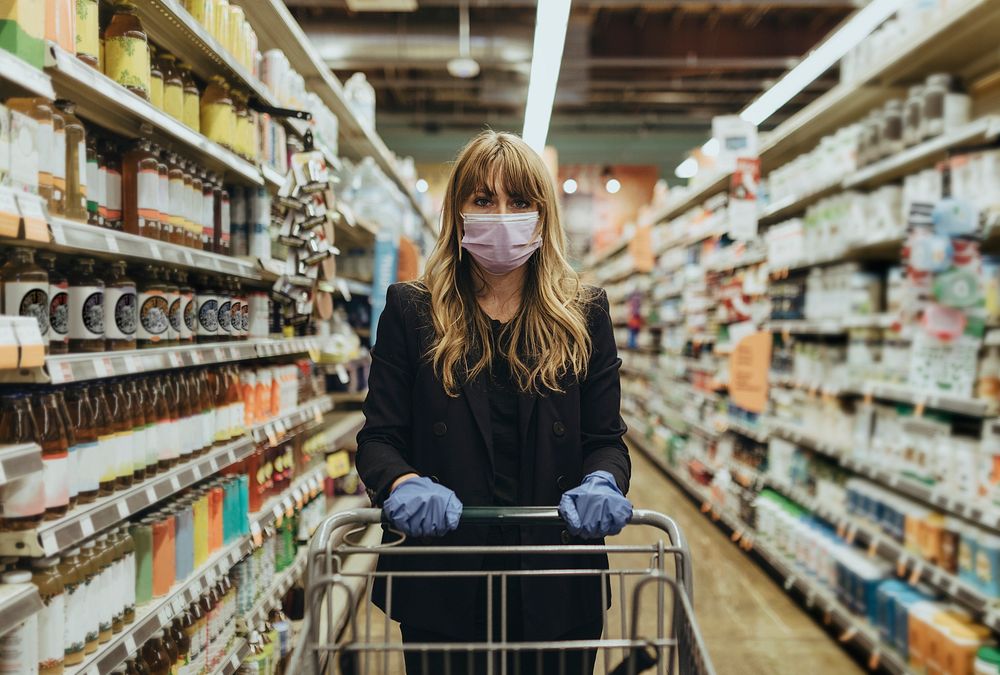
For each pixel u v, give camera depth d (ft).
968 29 9.53
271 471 10.46
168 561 7.09
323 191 10.34
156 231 7.12
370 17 32.07
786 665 10.99
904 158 10.43
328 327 14.44
